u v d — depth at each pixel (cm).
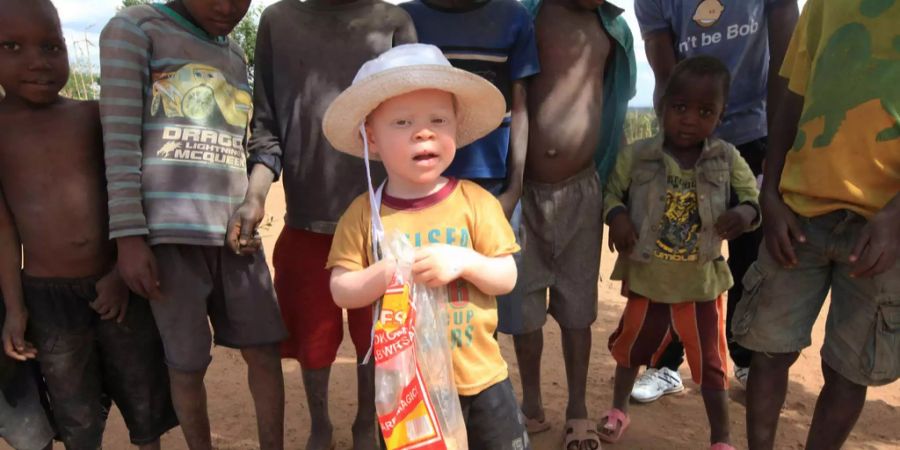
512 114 291
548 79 301
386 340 184
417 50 196
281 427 284
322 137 277
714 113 281
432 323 194
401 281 185
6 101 242
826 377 254
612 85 320
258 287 265
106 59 234
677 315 299
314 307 297
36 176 242
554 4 304
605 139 326
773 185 258
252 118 289
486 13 285
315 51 276
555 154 304
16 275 246
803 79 253
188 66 246
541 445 328
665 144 298
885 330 229
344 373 412
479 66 283
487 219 208
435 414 187
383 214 205
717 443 299
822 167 236
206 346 256
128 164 235
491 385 212
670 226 292
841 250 236
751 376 270
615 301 536
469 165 288
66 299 251
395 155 192
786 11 315
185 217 243
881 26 222
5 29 228
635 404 370
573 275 315
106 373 270
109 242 256
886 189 227
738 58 330
